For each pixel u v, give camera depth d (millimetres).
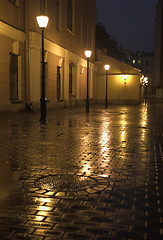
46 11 19031
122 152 6047
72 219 2783
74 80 26797
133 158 5488
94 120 13195
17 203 3197
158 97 53812
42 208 3051
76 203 3188
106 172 4488
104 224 2674
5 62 14539
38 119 12945
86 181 4012
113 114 17344
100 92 35344
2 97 14391
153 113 18781
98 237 2438
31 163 5047
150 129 10102
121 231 2539
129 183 3934
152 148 6523
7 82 14820
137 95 34125
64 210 2996
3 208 3061
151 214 2898
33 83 17047
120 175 4328
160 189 3688
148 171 4566
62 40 22609
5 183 3924
